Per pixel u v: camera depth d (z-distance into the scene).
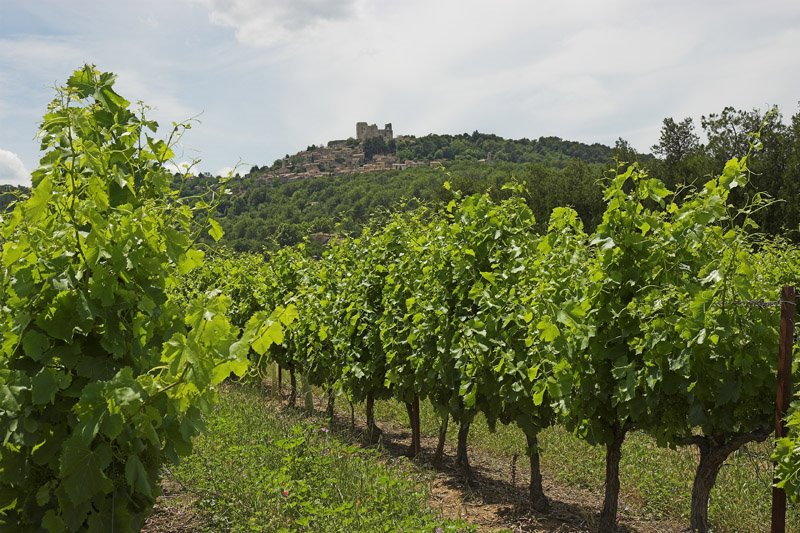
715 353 5.17
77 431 3.07
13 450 3.38
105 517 3.35
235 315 16.84
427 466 8.83
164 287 3.88
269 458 7.41
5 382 3.32
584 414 6.21
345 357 11.33
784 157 29.00
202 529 5.82
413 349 9.46
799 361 5.15
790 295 4.71
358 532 5.43
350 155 157.62
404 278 9.96
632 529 6.67
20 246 3.37
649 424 5.83
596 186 36.03
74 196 3.51
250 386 14.91
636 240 5.70
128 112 4.10
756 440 5.30
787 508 6.99
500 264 8.08
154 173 3.99
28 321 3.35
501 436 10.64
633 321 5.74
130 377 3.13
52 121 3.48
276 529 5.64
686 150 36.81
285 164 156.50
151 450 3.54
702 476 5.73
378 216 12.33
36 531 3.46
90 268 3.42
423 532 5.27
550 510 7.22
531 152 128.25
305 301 13.11
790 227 25.27
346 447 7.95
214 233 4.22
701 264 5.61
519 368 6.95
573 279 6.43
